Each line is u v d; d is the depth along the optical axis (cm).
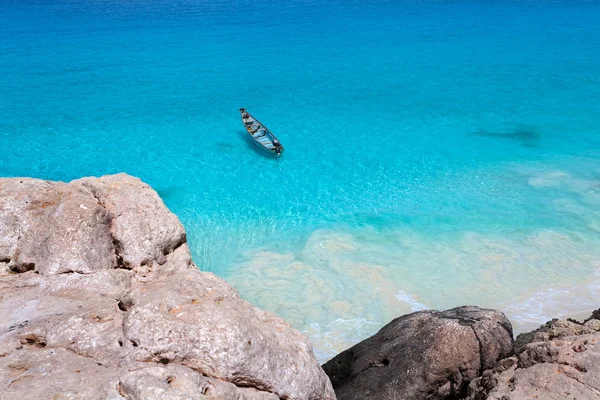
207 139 3456
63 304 781
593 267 2023
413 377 1091
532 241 2209
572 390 898
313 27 6944
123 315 740
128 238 930
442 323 1141
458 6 8519
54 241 871
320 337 1697
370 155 3212
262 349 693
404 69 5016
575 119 3741
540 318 1755
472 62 5206
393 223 2409
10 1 9575
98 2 9375
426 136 3484
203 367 662
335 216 2495
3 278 849
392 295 1892
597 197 2581
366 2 9144
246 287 1948
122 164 3086
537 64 5109
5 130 3538
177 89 4466
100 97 4241
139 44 6025
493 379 1008
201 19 7581
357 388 1145
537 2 8700
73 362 666
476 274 2002
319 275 2009
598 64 5072
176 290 762
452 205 2569
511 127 3616
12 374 641
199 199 2683
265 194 2734
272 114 3900
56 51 5666
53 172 2977
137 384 598
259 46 5928
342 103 4128
